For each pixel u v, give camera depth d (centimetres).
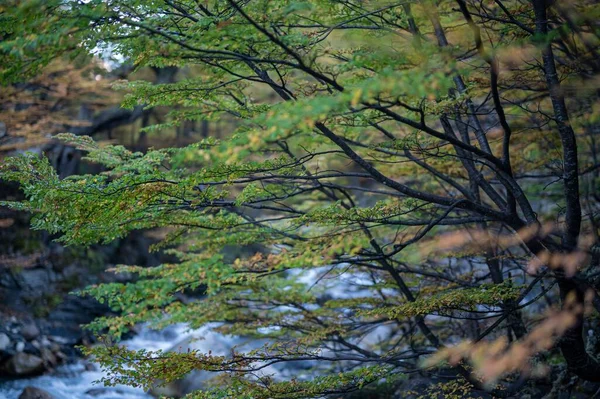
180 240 588
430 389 545
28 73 315
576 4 408
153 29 337
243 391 442
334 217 431
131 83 482
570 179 423
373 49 383
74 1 321
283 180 509
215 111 532
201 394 439
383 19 441
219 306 634
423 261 669
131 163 434
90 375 996
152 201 419
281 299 645
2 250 1289
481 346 387
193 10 410
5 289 1222
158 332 1215
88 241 445
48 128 1079
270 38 323
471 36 436
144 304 387
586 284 427
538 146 667
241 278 486
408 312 441
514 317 560
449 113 459
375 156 574
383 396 704
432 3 394
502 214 427
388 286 629
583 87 436
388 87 261
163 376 425
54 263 1355
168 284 380
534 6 405
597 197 656
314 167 649
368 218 438
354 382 462
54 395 870
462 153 496
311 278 900
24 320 1142
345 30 445
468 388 481
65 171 1447
